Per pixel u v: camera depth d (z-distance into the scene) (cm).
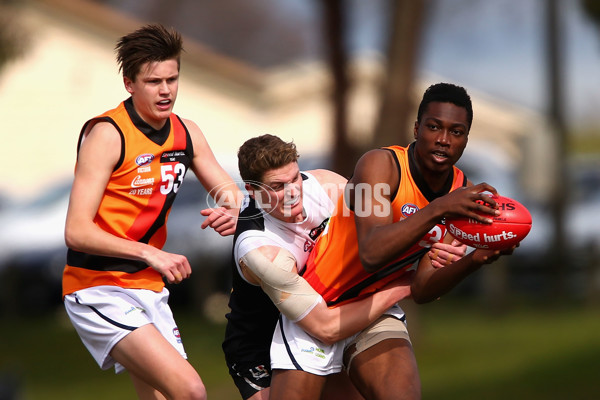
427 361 4009
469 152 6294
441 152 1370
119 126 1524
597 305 5294
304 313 1473
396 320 1562
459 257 1465
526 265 5900
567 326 4559
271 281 1463
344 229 1494
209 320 5094
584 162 6988
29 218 5691
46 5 7350
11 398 3106
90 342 1576
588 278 5481
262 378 1616
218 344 4534
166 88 1513
